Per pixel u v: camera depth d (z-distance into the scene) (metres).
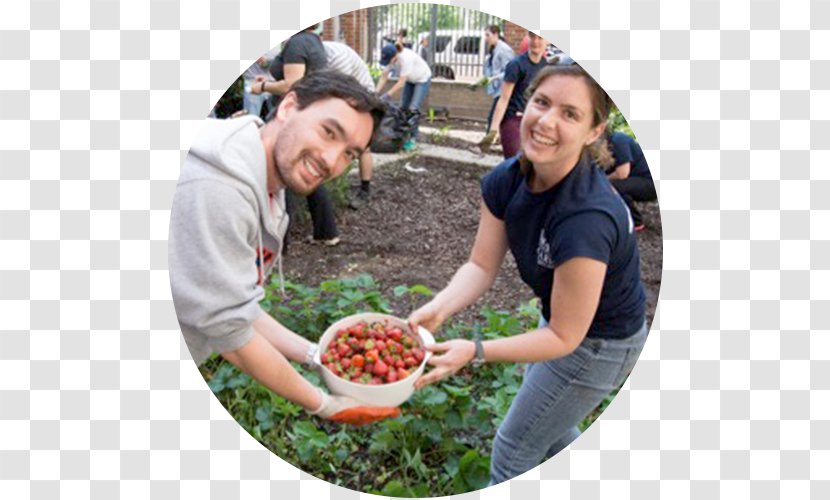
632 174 2.16
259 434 1.83
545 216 1.34
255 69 2.00
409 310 2.21
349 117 1.34
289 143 1.34
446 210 2.54
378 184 2.60
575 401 1.49
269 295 2.12
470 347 1.45
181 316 1.29
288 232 2.47
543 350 1.36
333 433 1.91
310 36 1.92
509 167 1.48
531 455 1.58
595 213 1.27
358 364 1.56
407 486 1.75
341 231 2.53
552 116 1.25
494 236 1.56
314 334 2.14
